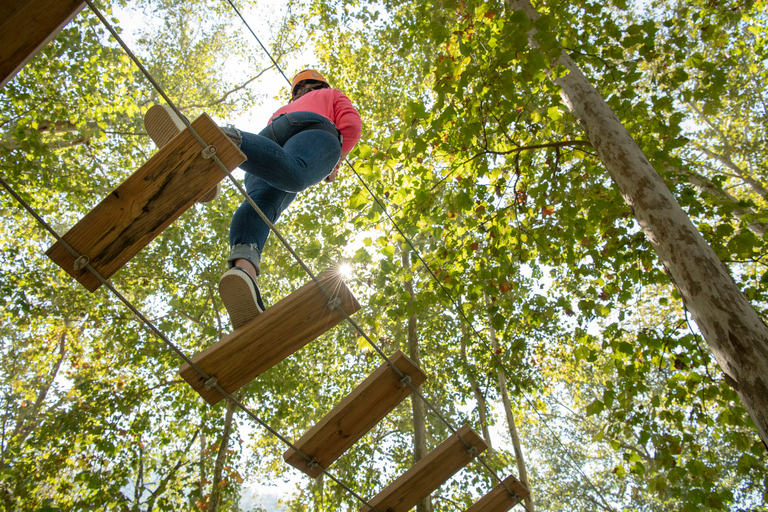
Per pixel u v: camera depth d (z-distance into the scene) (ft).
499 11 13.14
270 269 25.50
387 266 14.11
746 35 27.02
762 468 12.62
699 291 9.21
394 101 30.94
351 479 31.99
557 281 23.12
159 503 24.82
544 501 59.88
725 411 13.07
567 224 15.03
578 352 15.31
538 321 15.31
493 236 15.57
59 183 27.17
